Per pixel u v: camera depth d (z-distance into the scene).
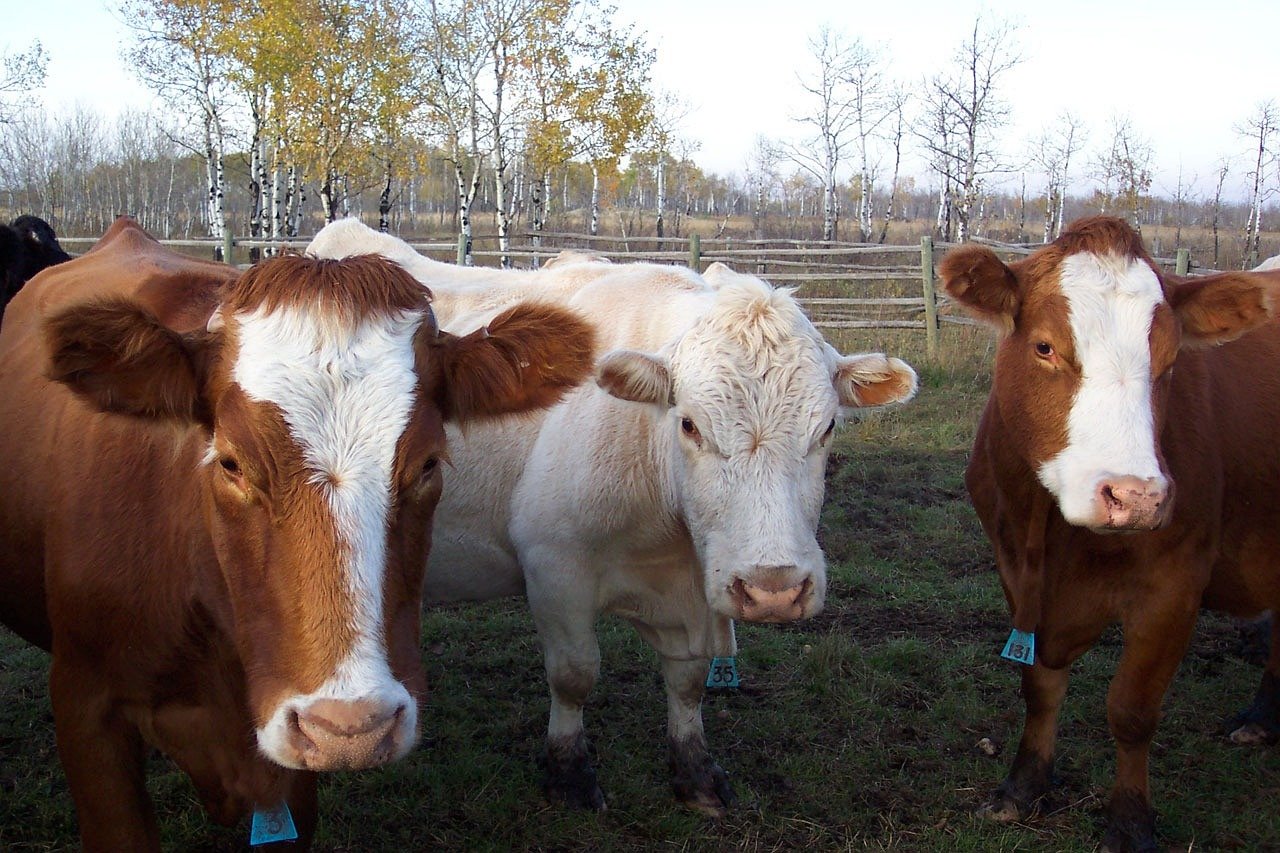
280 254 2.62
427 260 5.77
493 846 4.13
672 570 4.32
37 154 51.94
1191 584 4.03
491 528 4.59
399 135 29.31
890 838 4.24
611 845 4.19
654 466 4.10
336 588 2.30
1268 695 5.13
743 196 65.81
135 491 3.01
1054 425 3.89
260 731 2.36
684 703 4.55
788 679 5.61
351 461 2.35
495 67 28.59
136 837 3.13
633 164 41.72
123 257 4.20
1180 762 4.86
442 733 4.98
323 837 4.14
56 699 3.11
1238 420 4.38
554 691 4.48
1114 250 3.95
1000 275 4.02
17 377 3.83
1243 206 60.81
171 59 30.30
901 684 5.56
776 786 4.65
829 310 18.28
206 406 2.54
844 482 9.21
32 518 3.42
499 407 2.80
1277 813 4.46
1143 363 3.79
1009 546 4.48
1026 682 4.47
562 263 5.36
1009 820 4.41
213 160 30.80
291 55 26.75
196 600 2.87
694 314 4.28
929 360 14.12
